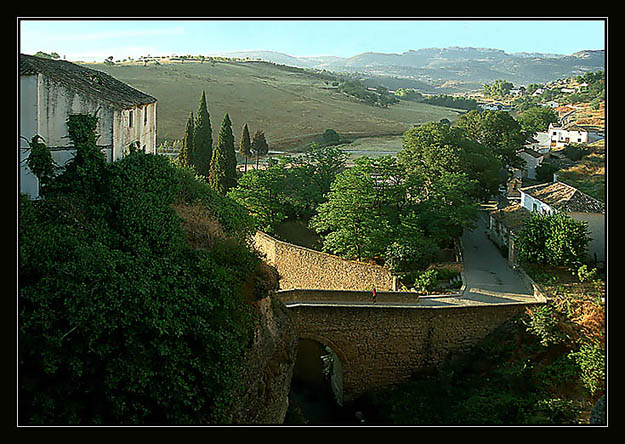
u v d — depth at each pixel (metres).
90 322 18.44
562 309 32.19
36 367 18.25
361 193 43.06
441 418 29.12
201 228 25.91
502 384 30.12
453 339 32.66
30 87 25.00
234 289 22.61
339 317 31.27
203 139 59.03
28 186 24.86
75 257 19.89
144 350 19.05
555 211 39.25
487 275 38.75
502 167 67.00
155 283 20.33
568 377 29.25
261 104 141.25
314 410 31.59
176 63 178.38
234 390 20.44
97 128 26.47
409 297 32.84
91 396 18.66
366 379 32.28
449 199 44.16
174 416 19.08
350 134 125.81
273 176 51.44
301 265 42.38
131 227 23.34
